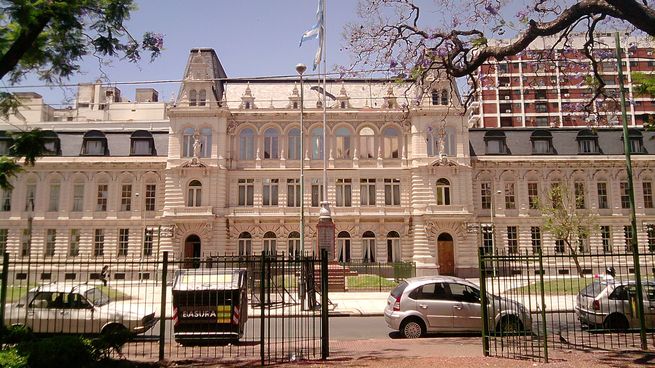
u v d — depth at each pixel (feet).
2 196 172.24
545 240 169.78
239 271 55.62
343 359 43.50
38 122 215.31
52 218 170.71
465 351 47.14
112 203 171.83
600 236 169.78
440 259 164.76
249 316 76.74
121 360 42.55
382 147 172.86
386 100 174.60
